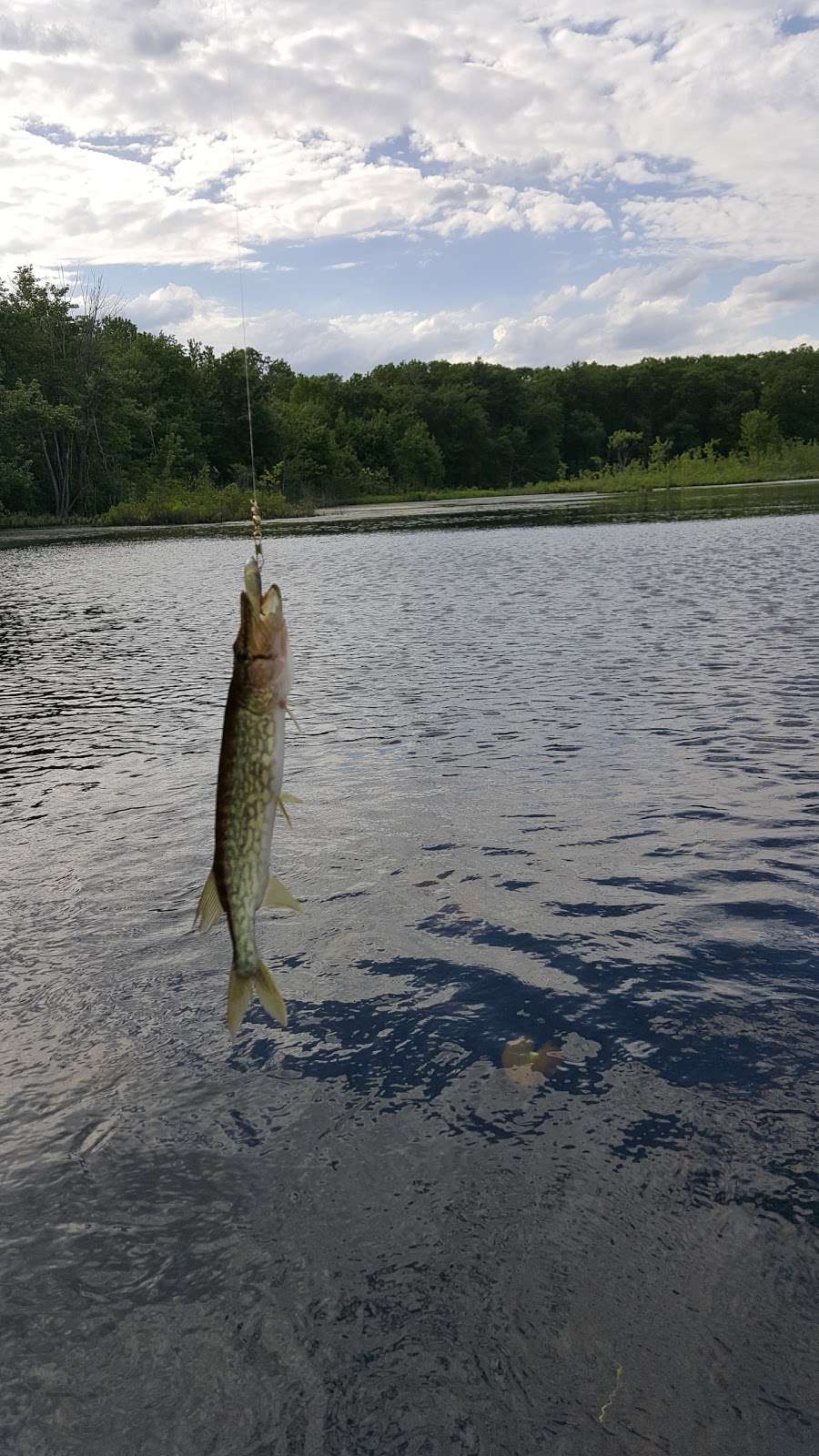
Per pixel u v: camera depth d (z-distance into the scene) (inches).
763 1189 41.8
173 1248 40.7
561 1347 35.2
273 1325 36.8
